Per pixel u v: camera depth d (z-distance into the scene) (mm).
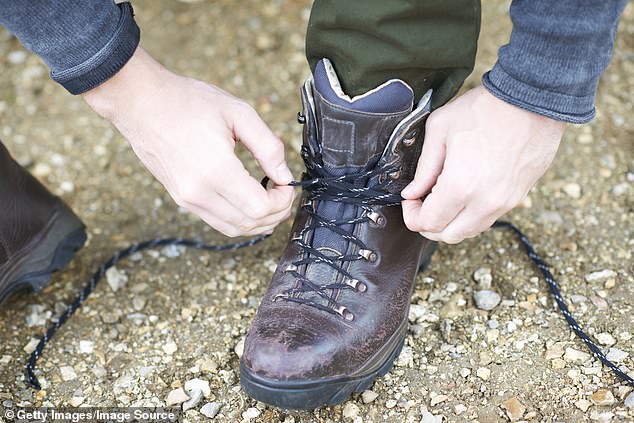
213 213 1144
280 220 1188
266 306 1225
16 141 1912
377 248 1246
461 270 1493
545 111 1009
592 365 1275
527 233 1566
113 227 1683
